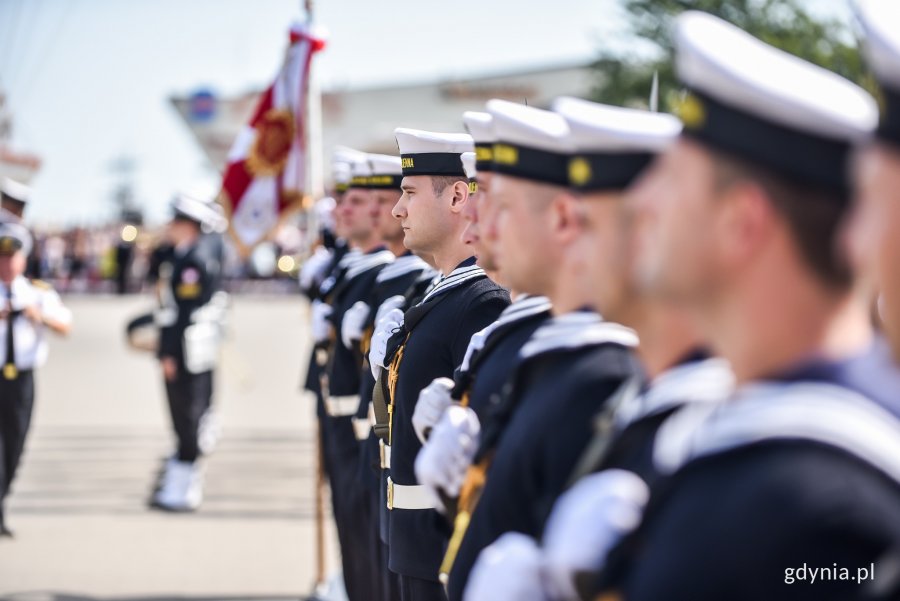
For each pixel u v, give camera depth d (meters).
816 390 2.11
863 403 2.09
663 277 2.30
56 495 12.66
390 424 5.70
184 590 9.30
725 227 2.20
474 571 3.15
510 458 3.28
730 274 2.21
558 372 3.25
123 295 44.00
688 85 2.27
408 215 5.79
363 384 7.14
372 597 7.68
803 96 2.11
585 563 2.54
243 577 9.65
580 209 3.38
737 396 2.22
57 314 11.05
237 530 11.22
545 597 2.76
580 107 3.11
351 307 8.08
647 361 2.88
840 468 2.02
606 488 2.59
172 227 12.54
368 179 7.96
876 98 2.10
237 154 10.88
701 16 2.43
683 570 2.12
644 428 2.69
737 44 2.27
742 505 2.06
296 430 16.53
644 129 2.89
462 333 5.38
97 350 26.72
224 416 17.72
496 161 3.55
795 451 2.06
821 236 2.14
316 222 10.79
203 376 12.30
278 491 12.82
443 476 3.74
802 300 2.17
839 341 2.19
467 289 5.48
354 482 7.89
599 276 2.96
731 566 2.06
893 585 1.97
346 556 8.00
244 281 44.59
